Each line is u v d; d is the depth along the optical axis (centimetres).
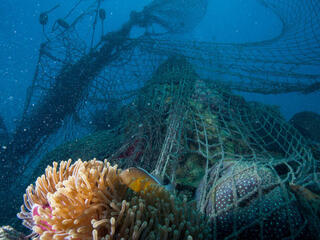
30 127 537
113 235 122
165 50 649
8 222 378
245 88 534
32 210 148
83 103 568
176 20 849
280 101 3459
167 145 313
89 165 161
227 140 376
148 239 120
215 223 170
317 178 192
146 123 379
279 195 163
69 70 595
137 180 142
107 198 141
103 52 636
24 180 488
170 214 133
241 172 199
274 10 754
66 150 454
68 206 130
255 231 151
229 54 595
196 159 343
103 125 677
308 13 624
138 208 136
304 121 695
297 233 140
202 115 424
